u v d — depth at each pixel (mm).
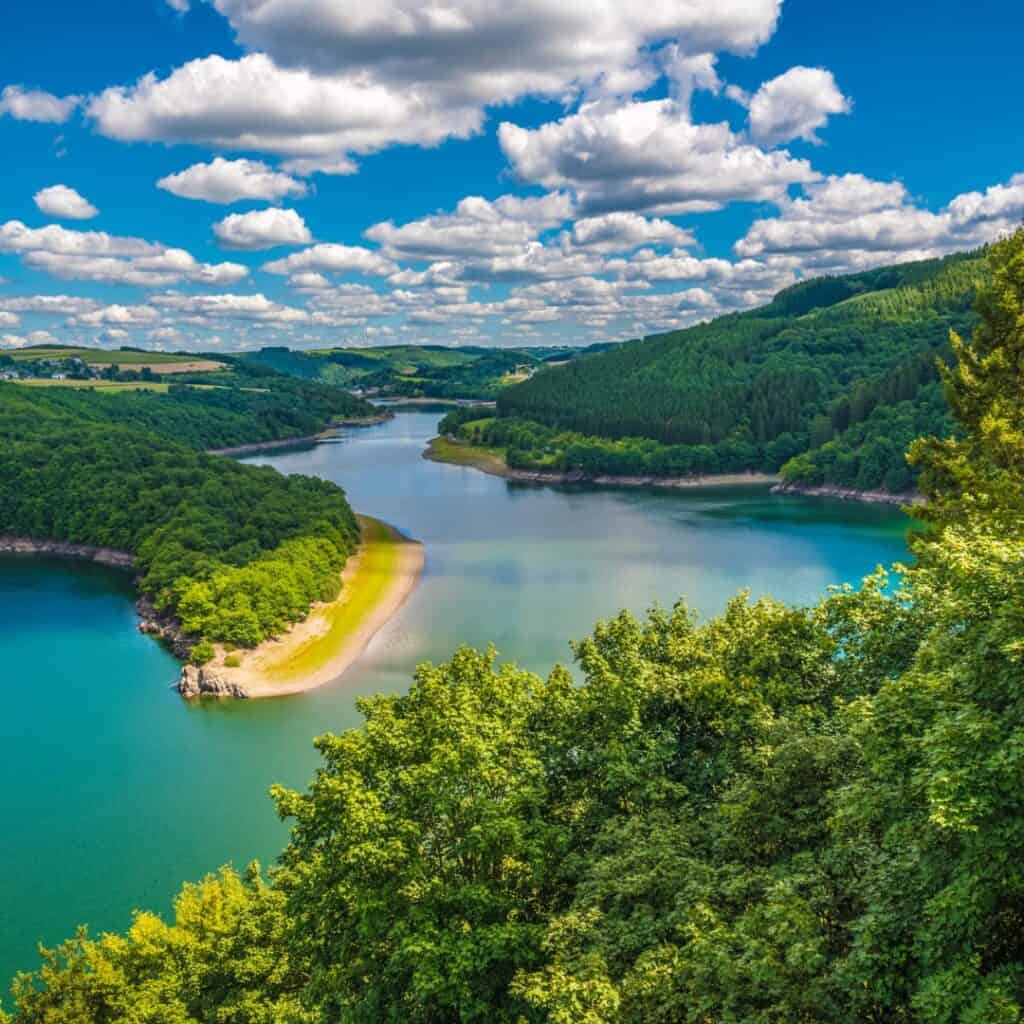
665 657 37562
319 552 133000
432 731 30125
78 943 38125
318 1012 29594
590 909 23734
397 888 26469
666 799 29641
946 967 16391
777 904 19078
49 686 94750
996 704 18609
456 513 196750
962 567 21500
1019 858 16188
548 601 118562
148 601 126688
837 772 24266
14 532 182750
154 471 185375
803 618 34281
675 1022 19719
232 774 72000
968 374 43125
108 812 65562
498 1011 24453
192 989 35531
